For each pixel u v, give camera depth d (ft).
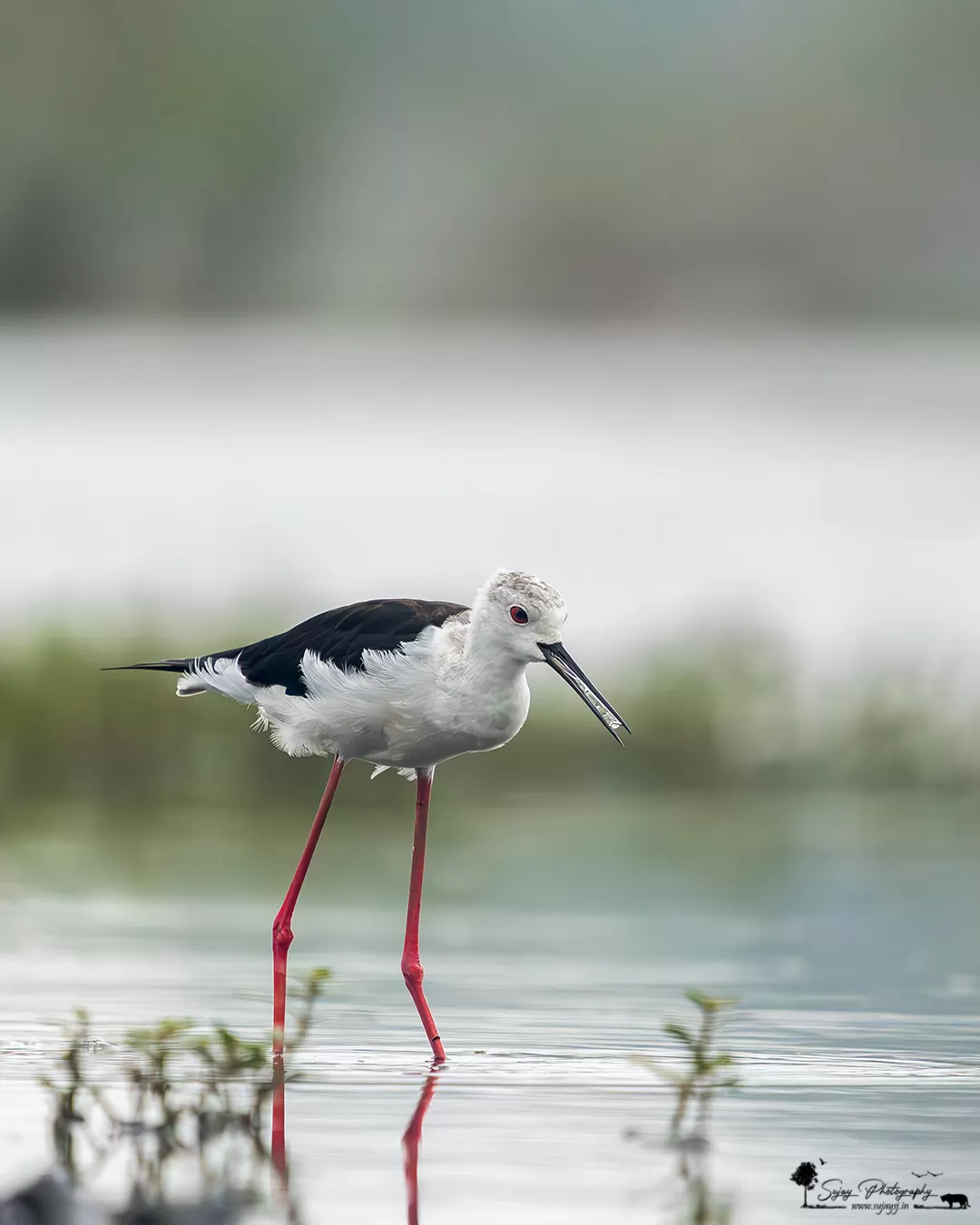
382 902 37.63
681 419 156.04
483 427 147.95
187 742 51.13
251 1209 18.90
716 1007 24.41
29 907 36.37
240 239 237.25
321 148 238.48
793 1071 24.71
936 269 235.81
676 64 249.55
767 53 247.29
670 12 250.78
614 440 140.56
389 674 26.53
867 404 167.63
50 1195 19.26
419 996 26.14
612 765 53.47
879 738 54.24
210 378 182.39
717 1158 20.71
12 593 70.90
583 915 36.63
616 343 234.99
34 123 224.74
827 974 31.19
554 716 54.34
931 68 235.81
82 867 40.88
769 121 242.37
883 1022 27.76
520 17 247.29
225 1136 21.47
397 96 244.83
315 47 238.27
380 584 73.31
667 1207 19.07
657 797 52.49
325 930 34.81
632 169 242.78
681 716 54.03
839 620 71.05
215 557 82.02
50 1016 27.53
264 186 235.61
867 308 236.63
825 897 38.32
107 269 232.73
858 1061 25.31
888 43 239.09
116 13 224.94
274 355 209.97
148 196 231.30
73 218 230.48
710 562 86.43
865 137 239.30
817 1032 27.09
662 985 30.27
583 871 41.47
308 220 238.68
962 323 232.73
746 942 33.94
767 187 240.53
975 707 56.08
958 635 66.08
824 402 169.17
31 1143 21.13
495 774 53.11
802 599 76.59
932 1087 23.86
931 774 53.62
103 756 50.96
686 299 239.71
